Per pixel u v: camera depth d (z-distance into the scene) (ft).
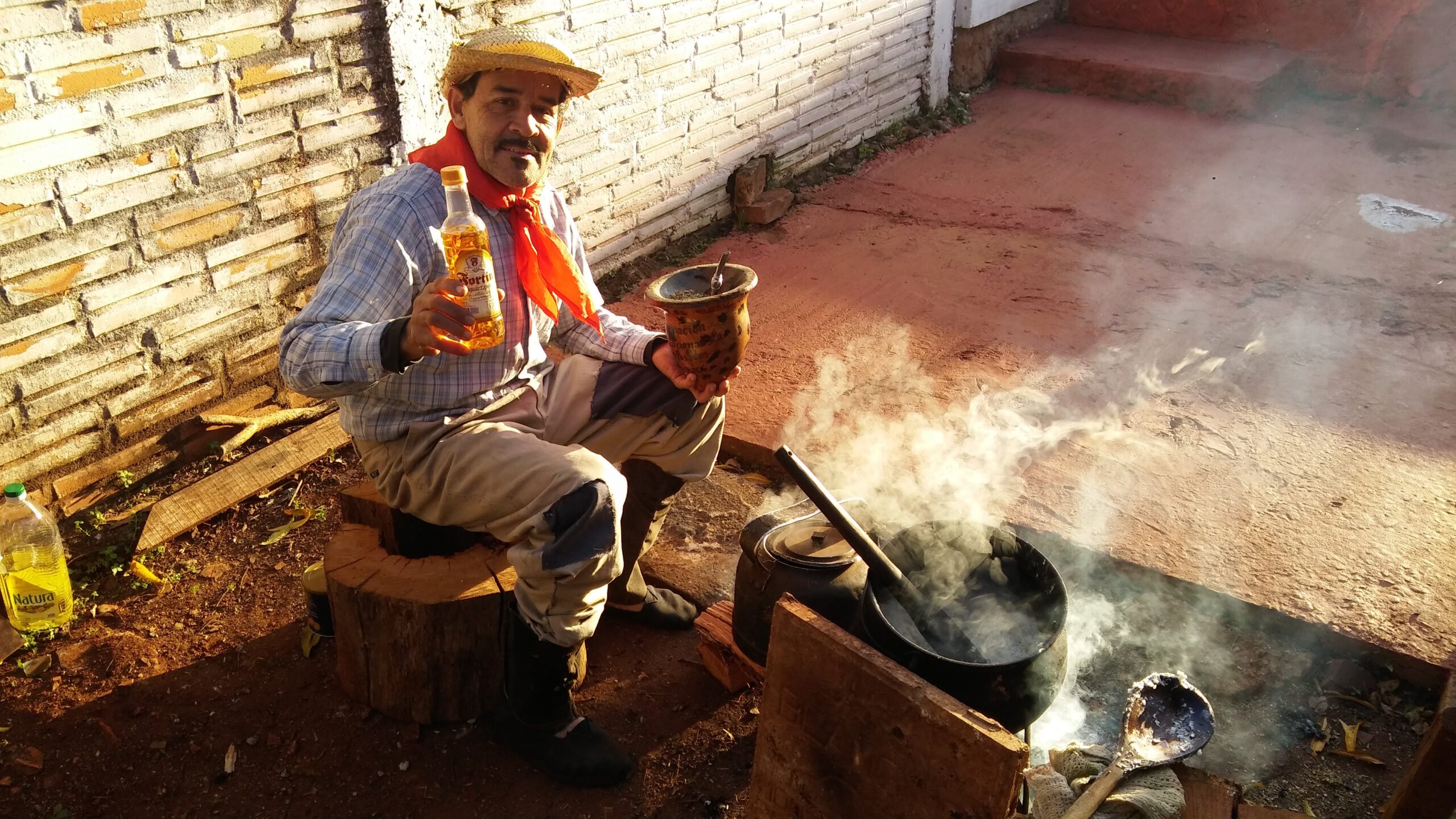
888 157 24.93
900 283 18.93
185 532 12.76
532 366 10.19
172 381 13.44
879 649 8.10
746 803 9.41
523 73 8.75
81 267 12.10
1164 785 7.48
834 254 20.20
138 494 13.30
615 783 9.52
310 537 12.76
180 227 12.90
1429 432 14.14
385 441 9.48
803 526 9.87
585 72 8.91
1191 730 7.99
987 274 19.20
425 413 9.43
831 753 7.92
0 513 10.98
